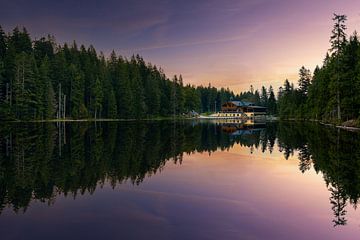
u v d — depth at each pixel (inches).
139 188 541.6
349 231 358.0
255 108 5816.9
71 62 4293.8
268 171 691.4
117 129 2058.3
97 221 383.6
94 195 497.7
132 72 4921.3
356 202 464.8
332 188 541.0
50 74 3740.2
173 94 5231.3
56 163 775.1
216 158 877.8
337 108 2074.3
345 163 759.1
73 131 1802.4
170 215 404.5
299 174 657.0
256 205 447.8
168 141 1316.4
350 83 1920.5
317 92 2844.5
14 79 3004.4
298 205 450.3
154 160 835.4
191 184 571.5
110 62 5083.7
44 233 347.3
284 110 4104.3
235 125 2822.3
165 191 522.6
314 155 895.7
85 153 944.3
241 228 362.6
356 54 2087.8
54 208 434.3
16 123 2605.8
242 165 767.7
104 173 662.5
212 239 331.3
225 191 524.4
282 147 1101.1
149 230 354.6
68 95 3841.0
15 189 533.0
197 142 1289.4
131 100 4298.7
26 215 406.0
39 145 1125.7
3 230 356.5
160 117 4975.4
